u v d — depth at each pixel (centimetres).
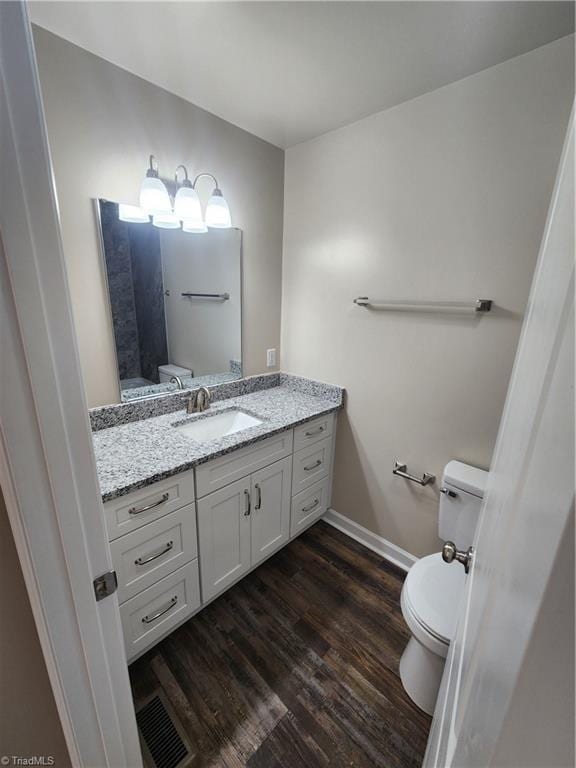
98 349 145
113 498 105
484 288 135
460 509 142
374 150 157
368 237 168
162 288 161
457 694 53
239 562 158
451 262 142
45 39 111
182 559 132
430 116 138
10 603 52
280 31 108
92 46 117
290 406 189
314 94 141
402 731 113
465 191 134
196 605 142
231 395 202
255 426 159
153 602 125
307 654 137
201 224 166
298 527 192
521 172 120
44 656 55
